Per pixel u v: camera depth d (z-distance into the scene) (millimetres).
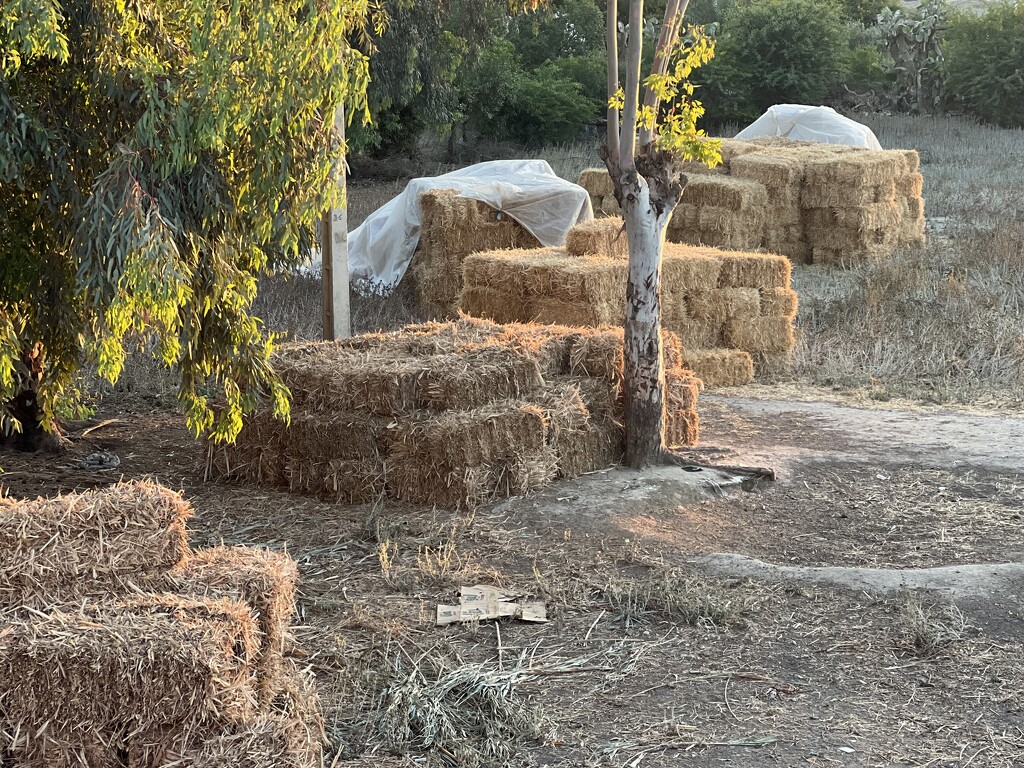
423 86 24266
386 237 13992
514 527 6391
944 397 9961
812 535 6504
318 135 5477
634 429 7426
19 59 4695
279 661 3658
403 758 3936
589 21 42688
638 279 7262
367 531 6301
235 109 4965
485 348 7332
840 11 42188
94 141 5301
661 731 4160
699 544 6285
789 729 4188
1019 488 7371
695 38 6785
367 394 6785
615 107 7035
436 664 4613
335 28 5047
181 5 5047
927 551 6230
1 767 3008
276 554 3838
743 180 16297
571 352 7637
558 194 13789
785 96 39812
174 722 3049
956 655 4820
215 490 7109
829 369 11055
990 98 40875
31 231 5789
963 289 12953
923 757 3994
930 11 44438
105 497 3596
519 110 36375
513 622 5156
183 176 5250
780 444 8445
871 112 41750
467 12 23312
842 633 5055
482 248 13523
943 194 22906
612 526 6422
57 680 2992
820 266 16547
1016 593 5473
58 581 3455
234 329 5914
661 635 5039
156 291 4777
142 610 3264
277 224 5633
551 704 4371
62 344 6375
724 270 10750
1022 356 10906
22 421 7816
